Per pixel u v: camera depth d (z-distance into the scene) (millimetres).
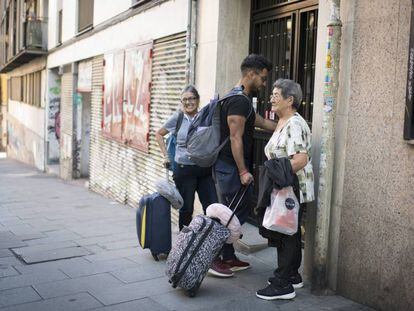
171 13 7988
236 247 5750
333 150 4273
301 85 5676
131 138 9758
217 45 6520
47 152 20328
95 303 4293
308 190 4180
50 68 19438
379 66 3918
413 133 3668
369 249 4031
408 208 3713
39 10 20922
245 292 4461
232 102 4426
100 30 12141
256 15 6465
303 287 4520
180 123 5508
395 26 3791
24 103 26438
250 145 4664
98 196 11766
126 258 5652
